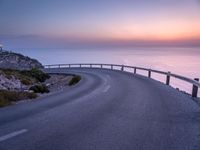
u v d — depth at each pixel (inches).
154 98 510.3
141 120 323.9
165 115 353.4
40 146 223.6
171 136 254.7
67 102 482.3
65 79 1632.6
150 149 216.5
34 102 486.9
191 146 224.8
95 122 313.9
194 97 519.5
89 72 1827.0
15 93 562.9
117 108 407.8
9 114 365.4
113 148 218.5
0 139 243.8
